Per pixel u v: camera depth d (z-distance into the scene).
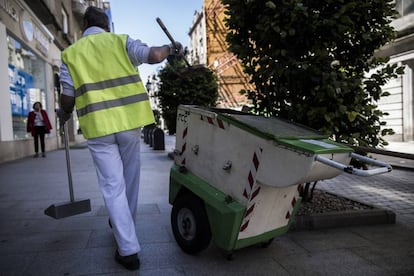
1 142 9.95
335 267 2.92
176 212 3.27
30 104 13.47
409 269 2.89
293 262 3.02
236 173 2.82
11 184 6.43
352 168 2.19
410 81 16.06
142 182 6.69
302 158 2.38
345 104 4.16
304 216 3.93
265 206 2.88
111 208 2.78
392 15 4.22
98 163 2.85
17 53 12.02
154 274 2.75
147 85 17.75
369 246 3.41
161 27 2.90
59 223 4.00
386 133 4.32
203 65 3.44
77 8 23.84
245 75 5.41
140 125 2.86
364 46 4.32
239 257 3.11
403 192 6.04
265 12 3.89
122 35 2.88
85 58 2.81
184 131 3.34
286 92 4.30
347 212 4.10
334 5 3.91
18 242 3.40
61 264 2.90
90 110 2.76
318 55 3.95
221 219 2.81
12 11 11.27
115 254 2.99
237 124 2.79
